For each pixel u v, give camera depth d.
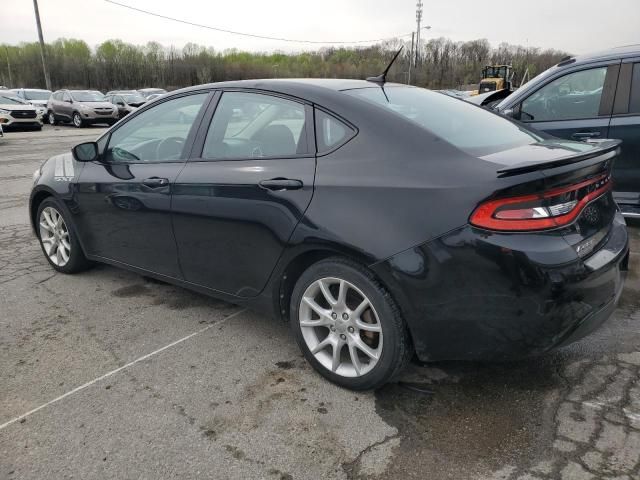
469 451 2.20
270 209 2.72
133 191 3.47
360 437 2.31
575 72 5.07
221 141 3.11
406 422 2.40
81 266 4.30
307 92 2.83
